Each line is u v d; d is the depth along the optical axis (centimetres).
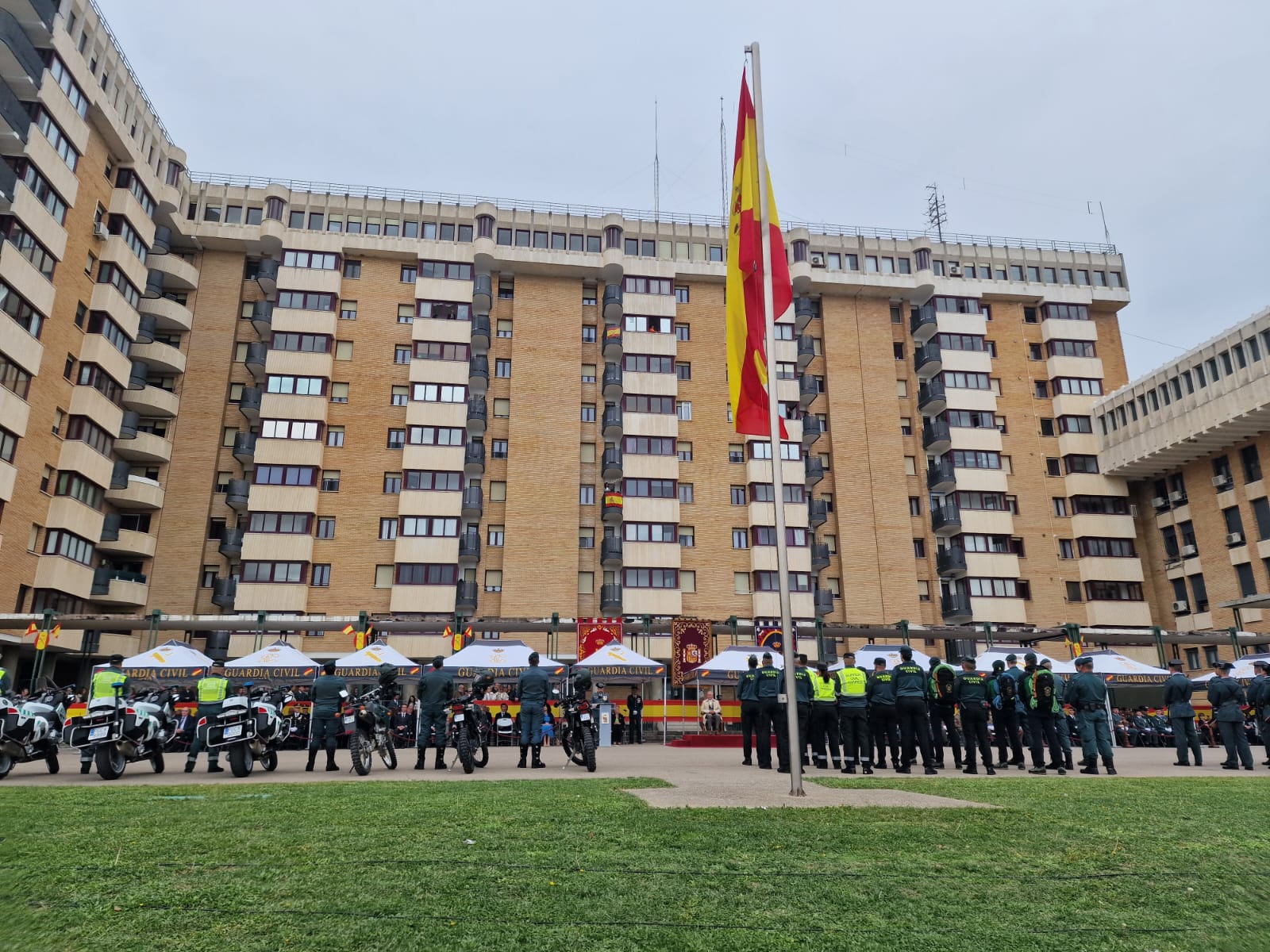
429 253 5400
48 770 1516
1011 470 5675
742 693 1752
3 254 3572
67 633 4122
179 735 2236
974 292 5869
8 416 3647
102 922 410
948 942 403
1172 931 428
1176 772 1622
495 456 5209
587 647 3275
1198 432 4759
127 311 4578
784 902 464
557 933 403
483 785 1114
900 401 5744
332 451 5012
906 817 767
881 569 5262
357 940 387
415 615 4709
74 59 4025
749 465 5316
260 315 5059
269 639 4559
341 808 815
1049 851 614
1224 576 4947
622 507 5106
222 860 546
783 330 5656
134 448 4644
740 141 1404
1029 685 1641
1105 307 6131
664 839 634
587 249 5616
